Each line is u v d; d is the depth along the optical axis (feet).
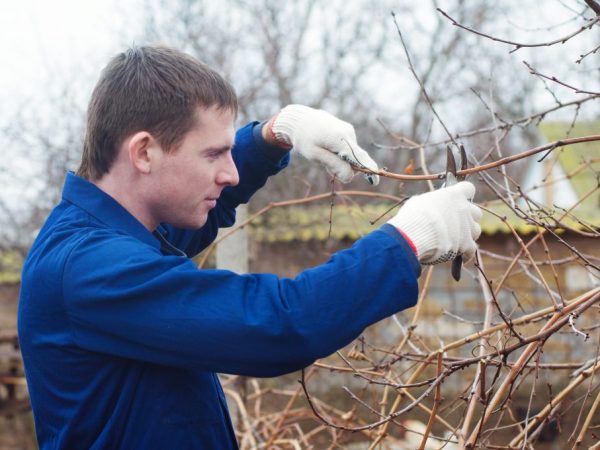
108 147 4.83
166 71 4.71
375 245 4.30
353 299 4.17
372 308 4.21
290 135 5.81
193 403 4.73
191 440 4.68
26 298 4.74
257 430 11.53
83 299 4.36
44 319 4.61
